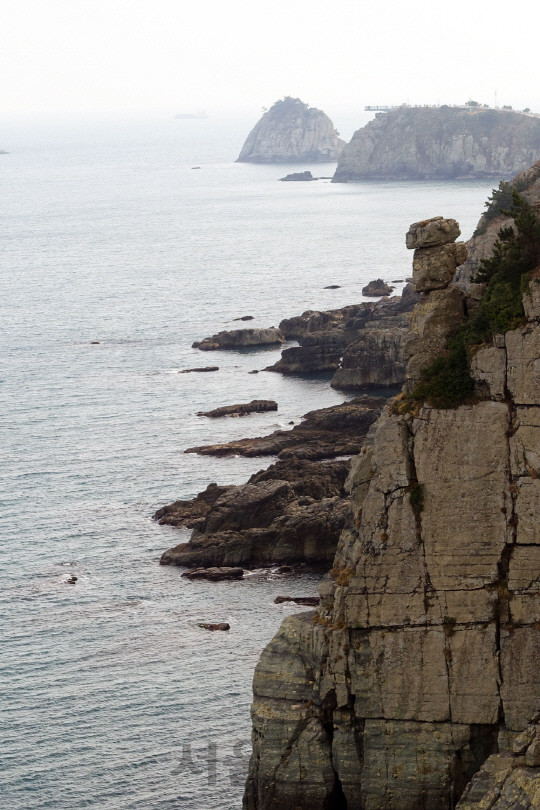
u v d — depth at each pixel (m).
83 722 100.62
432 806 56.34
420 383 56.88
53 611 126.94
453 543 55.25
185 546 142.12
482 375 54.94
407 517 55.59
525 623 54.84
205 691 105.62
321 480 155.62
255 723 60.00
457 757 56.12
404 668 56.25
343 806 59.56
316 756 58.81
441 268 57.97
